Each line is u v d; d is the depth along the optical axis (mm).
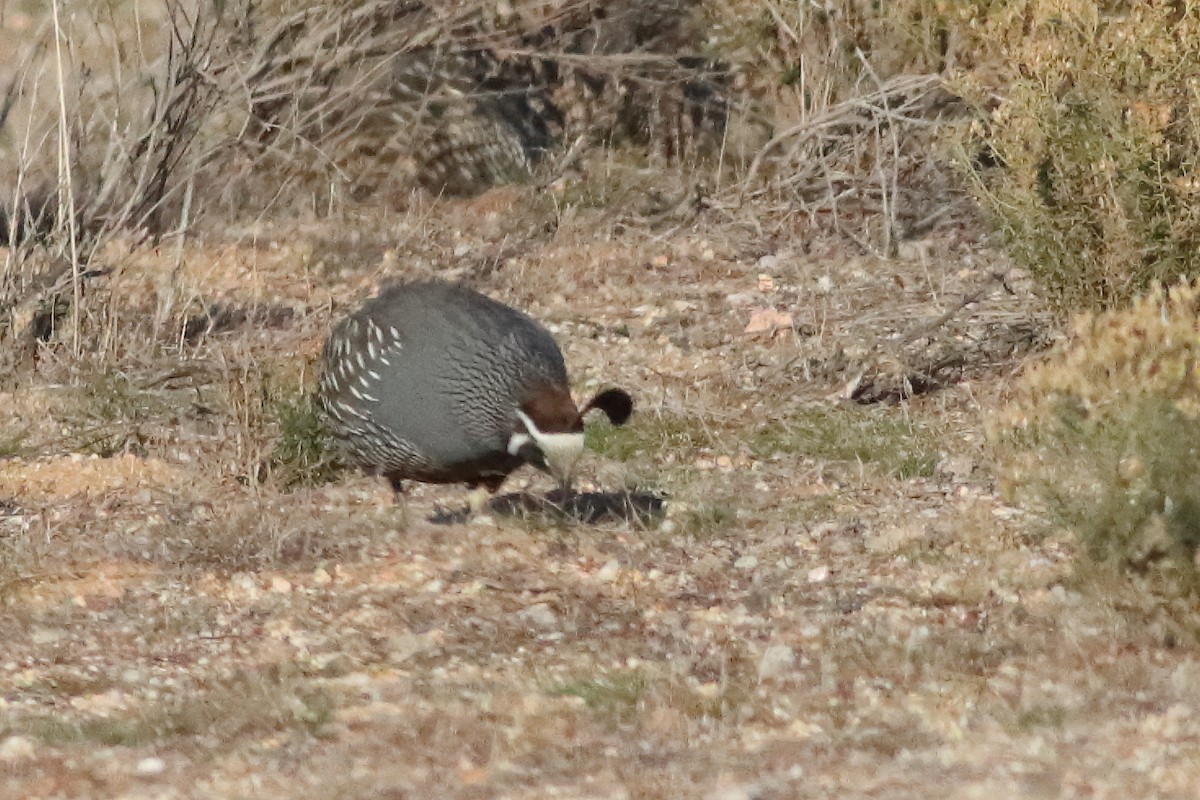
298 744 17438
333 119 45031
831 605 21859
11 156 39625
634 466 27922
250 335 34344
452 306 23594
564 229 42625
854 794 15328
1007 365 31828
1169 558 19828
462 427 23250
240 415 27797
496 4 44656
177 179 40281
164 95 35562
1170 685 18406
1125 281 28953
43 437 29594
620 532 24859
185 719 18172
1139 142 28250
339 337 24531
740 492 26609
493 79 47688
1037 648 19797
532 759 16766
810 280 38656
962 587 22125
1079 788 15195
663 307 37375
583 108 47656
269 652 20641
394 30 43438
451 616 21719
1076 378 20797
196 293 35469
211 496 26891
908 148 43156
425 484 27375
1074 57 28953
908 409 30266
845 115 42406
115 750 17438
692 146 46438
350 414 24422
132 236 36281
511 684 19141
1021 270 37688
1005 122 30734
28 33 40906
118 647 20922
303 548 24219
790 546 24250
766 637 20719
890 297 37062
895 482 26938
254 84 40812
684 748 17078
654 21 47219
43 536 24641
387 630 21391
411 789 15953
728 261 40531
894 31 42531
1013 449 23750
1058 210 29734
